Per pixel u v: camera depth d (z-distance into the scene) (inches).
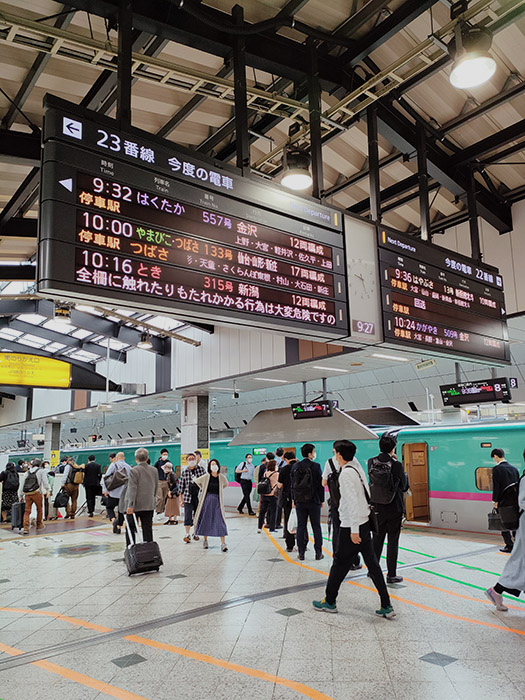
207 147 353.4
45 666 167.2
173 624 205.5
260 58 247.6
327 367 548.4
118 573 303.4
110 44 211.8
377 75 250.8
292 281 223.0
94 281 167.8
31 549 398.3
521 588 203.5
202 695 144.3
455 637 184.9
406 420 569.6
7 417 1294.3
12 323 805.9
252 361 594.2
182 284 188.4
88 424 1417.3
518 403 653.3
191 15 220.4
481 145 344.2
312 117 257.3
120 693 146.8
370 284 255.9
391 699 139.5
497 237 417.1
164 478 573.0
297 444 617.0
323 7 255.1
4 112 300.8
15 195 364.8
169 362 745.6
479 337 313.4
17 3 227.1
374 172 279.4
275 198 224.4
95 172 174.2
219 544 388.8
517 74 305.0
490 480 425.1
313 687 147.4
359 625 198.5
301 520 325.4
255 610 220.4
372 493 262.2
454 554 338.0
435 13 266.4
